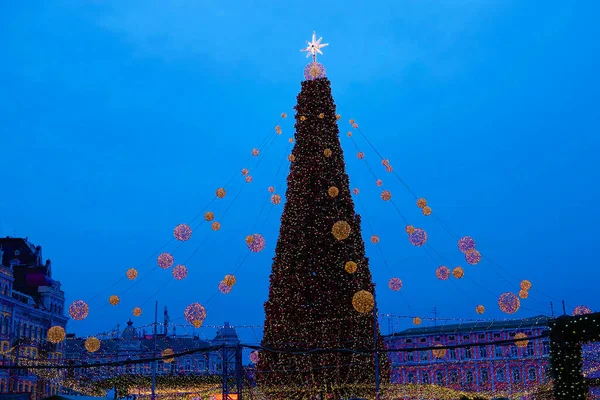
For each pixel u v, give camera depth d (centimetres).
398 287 2455
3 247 7950
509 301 1869
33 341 6600
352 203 3300
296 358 3048
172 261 2178
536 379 6819
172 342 7681
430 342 7831
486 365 7281
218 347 2131
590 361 2339
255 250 2261
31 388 6388
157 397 4334
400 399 3719
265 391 3089
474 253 2197
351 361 3006
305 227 3212
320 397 3033
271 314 3177
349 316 3075
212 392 4188
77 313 1970
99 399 1778
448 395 3703
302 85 3453
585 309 2288
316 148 3322
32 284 7656
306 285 3130
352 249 3206
